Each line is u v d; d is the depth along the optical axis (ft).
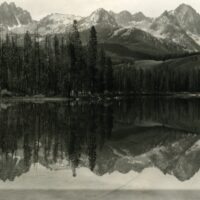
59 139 95.81
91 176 52.90
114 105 291.17
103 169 58.49
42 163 63.67
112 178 51.72
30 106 260.42
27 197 42.09
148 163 64.03
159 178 51.98
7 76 406.82
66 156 70.90
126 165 61.93
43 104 292.40
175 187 46.75
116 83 561.84
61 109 225.35
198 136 105.91
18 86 405.80
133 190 45.24
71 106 262.67
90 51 391.86
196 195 43.21
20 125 129.59
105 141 92.94
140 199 41.65
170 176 53.36
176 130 121.49
